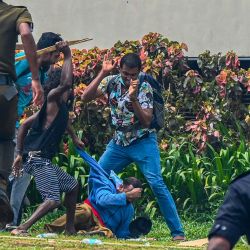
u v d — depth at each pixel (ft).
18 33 79.77
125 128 104.42
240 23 147.02
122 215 103.65
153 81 104.12
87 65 134.82
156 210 126.62
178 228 104.01
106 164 106.01
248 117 134.31
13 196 105.81
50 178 99.40
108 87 104.83
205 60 139.64
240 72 136.26
